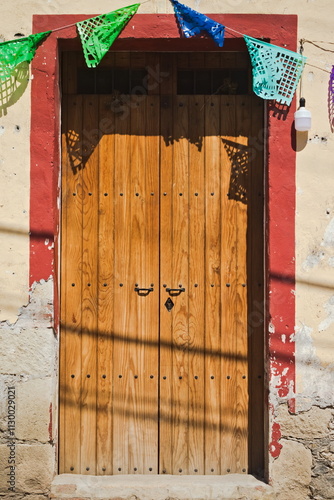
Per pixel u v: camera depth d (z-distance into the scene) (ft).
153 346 18.22
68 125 18.33
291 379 17.42
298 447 17.42
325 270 17.51
